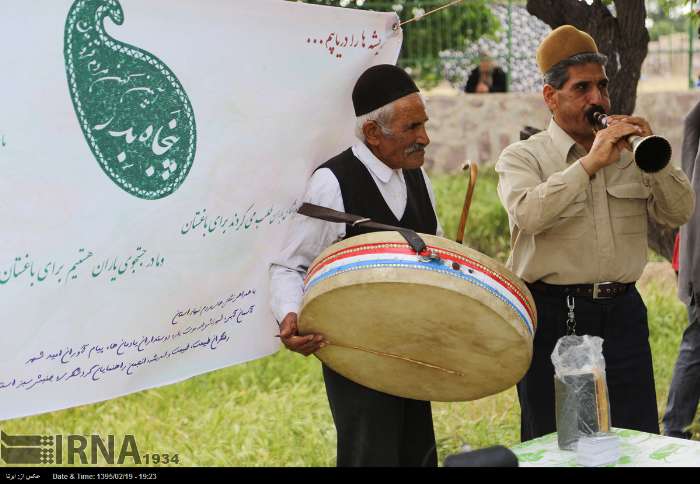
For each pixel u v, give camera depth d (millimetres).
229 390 5797
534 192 3395
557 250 3529
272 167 3246
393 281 2580
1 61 2574
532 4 5094
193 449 4883
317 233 3207
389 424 3188
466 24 11586
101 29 2756
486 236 9258
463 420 5215
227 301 3232
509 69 11914
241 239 3217
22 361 2730
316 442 4977
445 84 12398
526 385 3660
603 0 5156
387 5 11234
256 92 3152
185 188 3020
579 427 2547
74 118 2725
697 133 4648
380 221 3221
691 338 4535
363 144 3268
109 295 2895
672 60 12617
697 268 4434
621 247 3549
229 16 3045
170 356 3109
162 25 2895
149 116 2895
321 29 3287
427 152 11766
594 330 3568
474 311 2596
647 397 3643
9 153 2615
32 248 2695
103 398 2943
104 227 2836
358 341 2898
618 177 3549
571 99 3504
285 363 6207
